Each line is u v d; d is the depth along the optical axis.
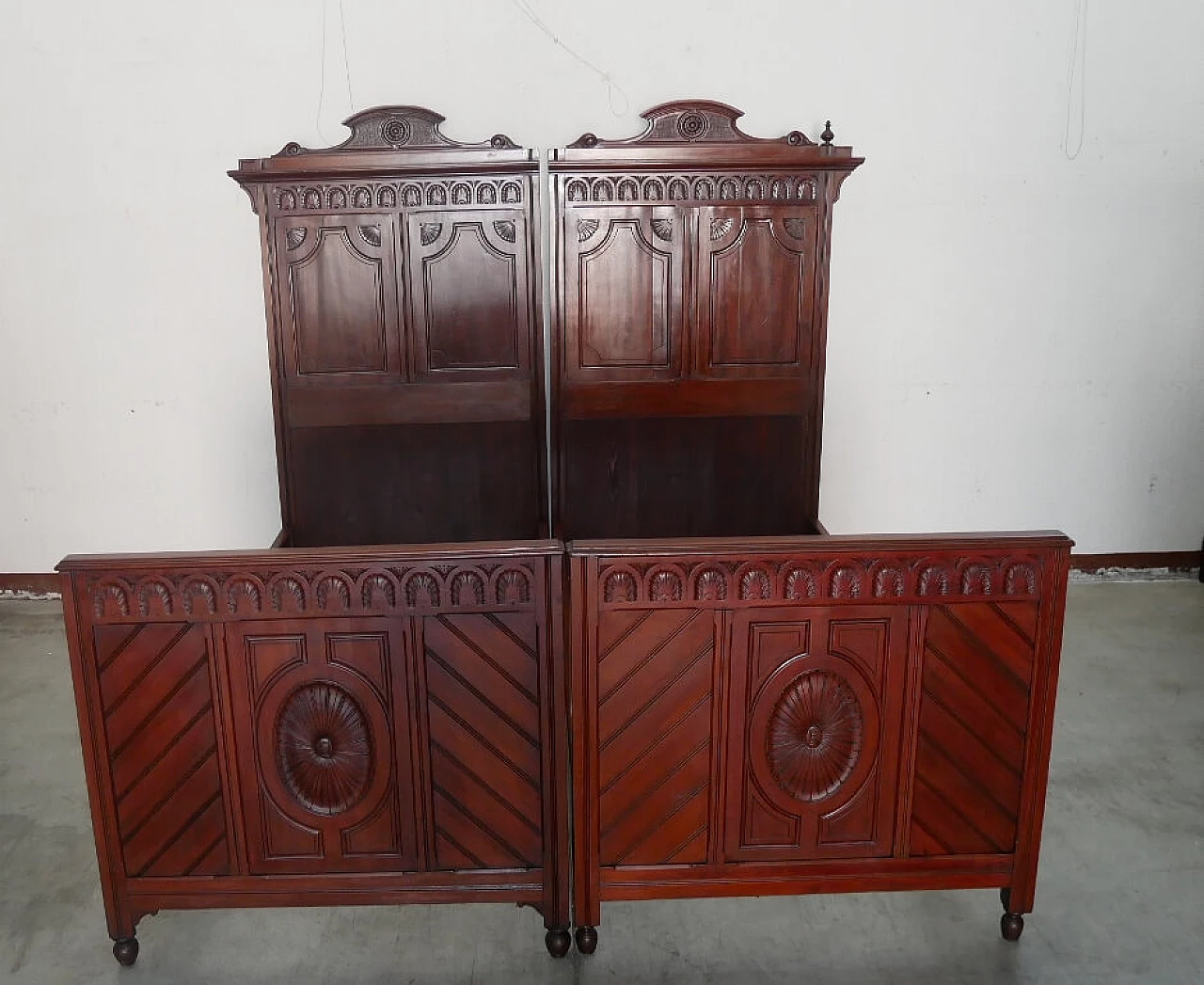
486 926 2.21
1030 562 1.89
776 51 3.64
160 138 3.61
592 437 3.14
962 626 1.92
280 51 3.55
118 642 1.87
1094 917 2.21
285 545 3.11
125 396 3.85
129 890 2.00
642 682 1.91
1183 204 3.88
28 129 3.57
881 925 2.20
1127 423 4.11
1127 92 3.76
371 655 1.89
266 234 2.97
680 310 3.06
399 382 3.09
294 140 3.64
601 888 2.02
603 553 1.83
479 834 2.00
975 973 2.04
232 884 2.01
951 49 3.67
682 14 3.58
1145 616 3.91
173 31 3.52
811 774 1.97
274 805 1.96
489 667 1.91
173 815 1.96
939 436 4.06
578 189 2.96
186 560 1.83
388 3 3.52
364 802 1.97
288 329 3.03
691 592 1.86
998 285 3.91
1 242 3.67
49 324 3.76
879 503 4.12
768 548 1.85
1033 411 4.06
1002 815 2.03
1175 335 4.02
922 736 1.97
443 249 3.01
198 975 2.05
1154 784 2.74
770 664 1.91
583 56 3.60
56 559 4.04
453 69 3.59
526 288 3.05
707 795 1.98
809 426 3.15
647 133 2.95
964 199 3.81
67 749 2.97
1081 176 3.82
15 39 3.50
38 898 2.30
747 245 3.01
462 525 3.22
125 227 3.68
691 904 2.28
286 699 1.91
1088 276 3.93
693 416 3.13
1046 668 1.95
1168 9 3.69
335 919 2.23
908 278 3.88
